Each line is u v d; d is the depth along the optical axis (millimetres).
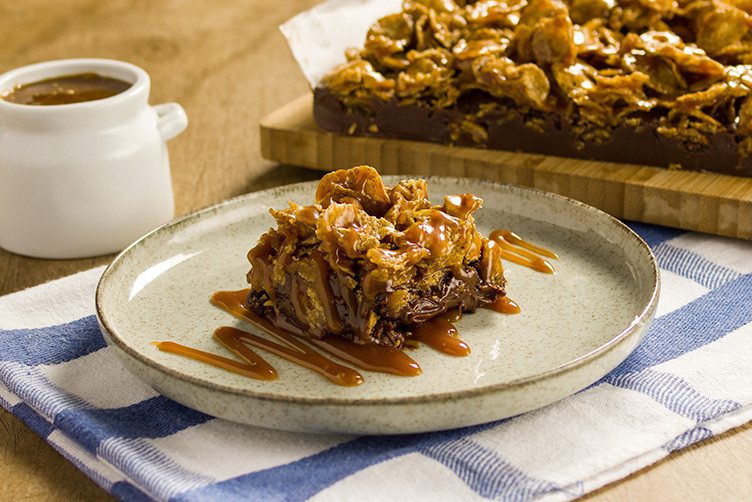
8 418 640
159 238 696
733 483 594
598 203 750
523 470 592
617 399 622
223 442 610
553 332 646
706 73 740
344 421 592
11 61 954
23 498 603
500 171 767
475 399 590
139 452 603
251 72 941
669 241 729
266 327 657
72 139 715
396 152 787
